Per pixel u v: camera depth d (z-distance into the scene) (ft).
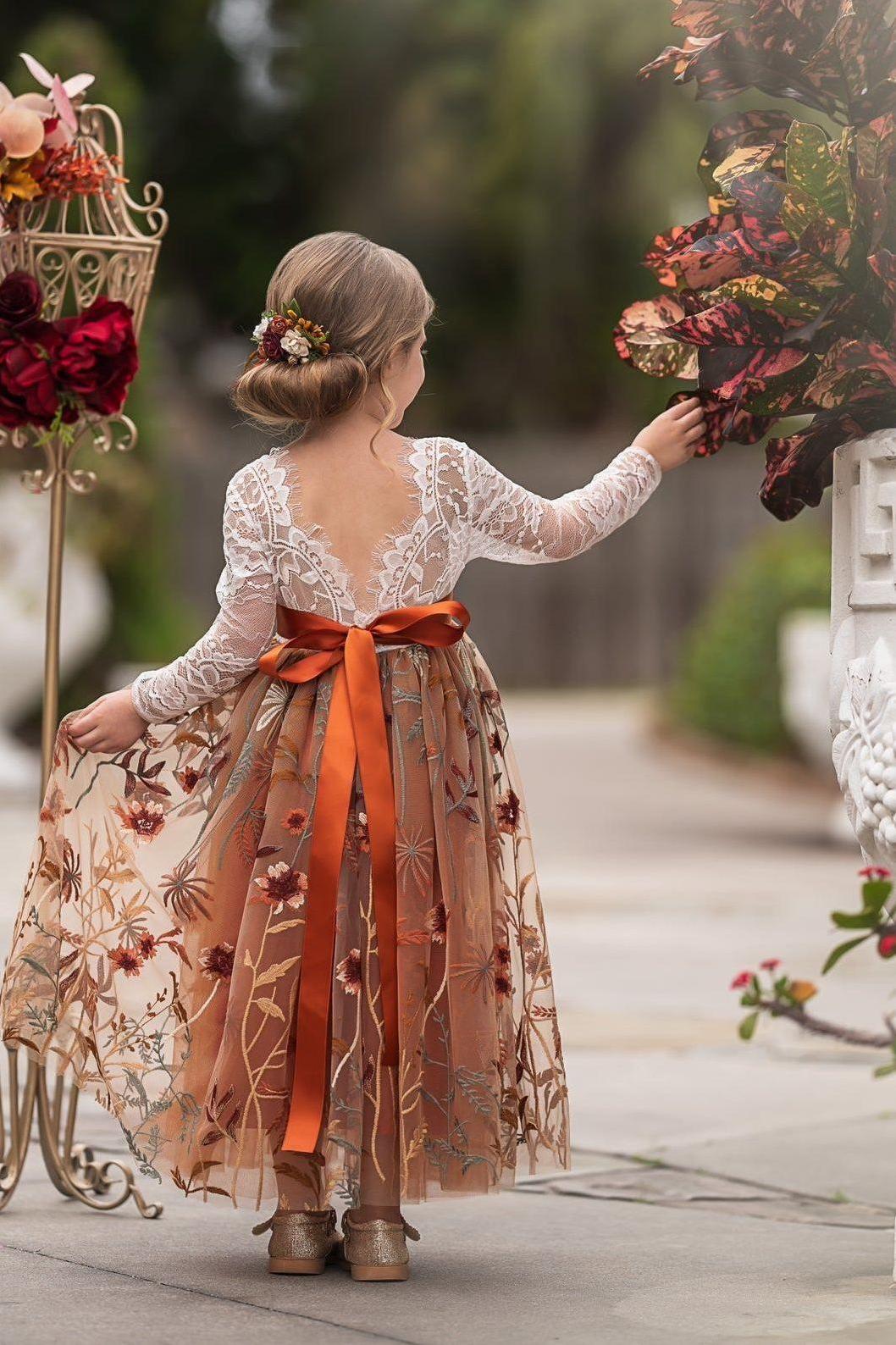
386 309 11.04
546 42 76.89
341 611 10.98
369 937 10.61
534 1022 11.16
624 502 11.58
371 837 10.61
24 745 51.90
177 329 91.45
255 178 90.12
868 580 10.41
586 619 78.07
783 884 32.17
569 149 77.46
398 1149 10.53
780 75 11.12
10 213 12.75
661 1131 15.21
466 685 11.23
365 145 85.97
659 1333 9.50
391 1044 10.53
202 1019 10.85
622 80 76.69
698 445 11.73
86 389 12.56
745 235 10.67
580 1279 10.78
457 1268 11.05
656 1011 20.77
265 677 11.18
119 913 11.34
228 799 10.99
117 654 51.88
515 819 11.39
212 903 10.93
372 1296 10.31
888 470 10.31
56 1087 12.64
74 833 11.58
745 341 10.52
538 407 86.58
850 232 10.15
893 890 10.24
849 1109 16.06
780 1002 13.34
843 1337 9.41
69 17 81.82
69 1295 10.26
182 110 88.38
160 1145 10.99
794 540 55.98
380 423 11.23
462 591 78.13
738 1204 12.95
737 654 54.54
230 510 11.08
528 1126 11.09
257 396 11.05
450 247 85.10
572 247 79.92
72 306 37.47
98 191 12.95
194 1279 10.66
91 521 47.65
